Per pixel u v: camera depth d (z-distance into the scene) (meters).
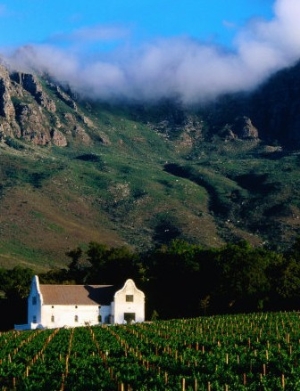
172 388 52.19
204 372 60.03
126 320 129.62
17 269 153.25
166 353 71.38
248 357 67.31
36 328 123.94
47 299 127.56
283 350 72.12
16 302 146.25
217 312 133.75
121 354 73.50
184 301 139.50
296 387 51.94
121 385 51.84
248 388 51.75
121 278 148.25
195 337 86.75
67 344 82.25
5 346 83.00
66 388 54.28
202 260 137.12
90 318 129.25
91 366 63.81
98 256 154.12
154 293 141.38
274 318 110.06
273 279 132.62
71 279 157.25
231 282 129.25
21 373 61.12
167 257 141.25
